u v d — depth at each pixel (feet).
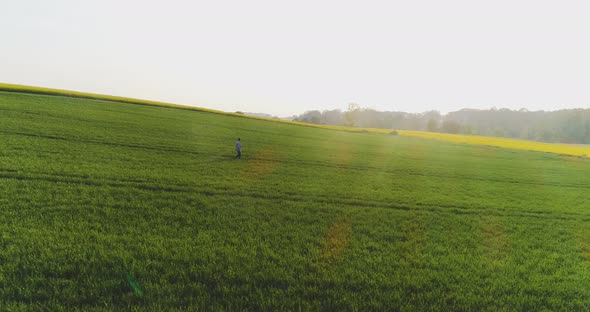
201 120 142.00
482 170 94.53
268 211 38.47
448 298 22.02
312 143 124.47
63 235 25.82
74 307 17.53
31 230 25.85
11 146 52.80
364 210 42.80
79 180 41.16
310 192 49.80
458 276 25.21
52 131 69.31
